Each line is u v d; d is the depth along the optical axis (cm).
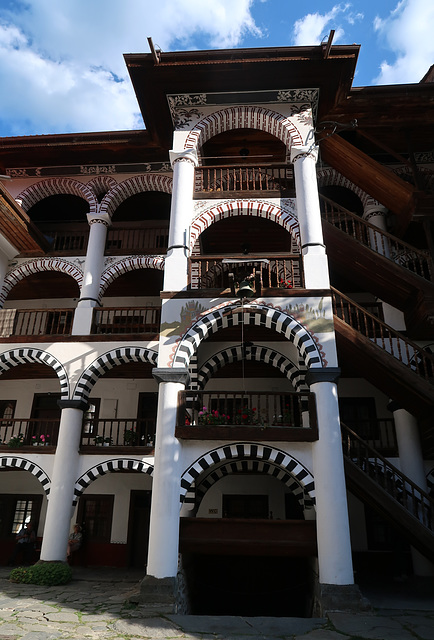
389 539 1366
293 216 1166
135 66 1198
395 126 1339
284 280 1089
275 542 904
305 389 1176
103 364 1261
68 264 1438
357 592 823
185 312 1055
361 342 1021
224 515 1449
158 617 766
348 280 1528
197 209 1191
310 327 1017
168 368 1000
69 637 655
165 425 955
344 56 1160
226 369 1505
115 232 1711
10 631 677
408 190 1195
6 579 1130
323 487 891
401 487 1168
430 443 1242
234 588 1209
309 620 758
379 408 1485
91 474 1214
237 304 1051
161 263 1405
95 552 1448
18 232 1377
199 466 945
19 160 1513
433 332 1222
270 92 1268
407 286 1154
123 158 1498
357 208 1598
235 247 1566
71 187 1514
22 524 1520
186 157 1223
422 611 816
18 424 1598
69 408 1235
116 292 1722
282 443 945
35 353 1280
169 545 877
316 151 1208
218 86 1261
